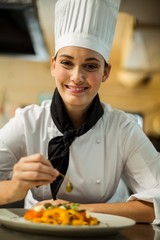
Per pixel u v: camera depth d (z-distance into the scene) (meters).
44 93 7.99
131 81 7.39
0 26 3.81
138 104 8.03
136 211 1.47
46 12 4.58
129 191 2.46
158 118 8.00
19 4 3.15
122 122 1.64
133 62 6.20
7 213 1.33
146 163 1.58
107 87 8.03
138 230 1.31
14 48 4.30
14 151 1.62
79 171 1.58
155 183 1.55
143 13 3.97
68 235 1.12
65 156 1.55
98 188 1.60
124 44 5.69
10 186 1.32
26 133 1.62
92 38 1.48
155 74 7.01
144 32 4.43
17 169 1.23
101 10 1.52
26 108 1.69
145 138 1.65
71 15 1.51
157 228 1.39
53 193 1.53
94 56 1.46
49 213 1.16
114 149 1.61
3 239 1.06
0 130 1.66
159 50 5.26
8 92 8.02
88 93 1.46
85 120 1.59
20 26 3.79
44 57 4.99
